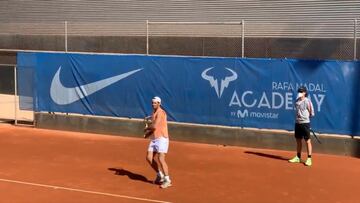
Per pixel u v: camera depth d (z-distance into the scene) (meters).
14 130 18.19
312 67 14.39
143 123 16.64
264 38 24.80
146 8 27.25
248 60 15.12
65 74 17.80
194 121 15.93
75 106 17.73
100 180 11.66
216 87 15.58
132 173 12.30
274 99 14.90
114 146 15.48
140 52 27.52
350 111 14.09
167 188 11.01
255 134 15.15
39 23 30.08
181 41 26.36
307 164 13.05
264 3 24.84
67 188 11.02
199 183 11.42
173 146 15.40
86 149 15.06
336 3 23.66
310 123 14.24
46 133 17.59
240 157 14.00
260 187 11.13
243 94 15.26
